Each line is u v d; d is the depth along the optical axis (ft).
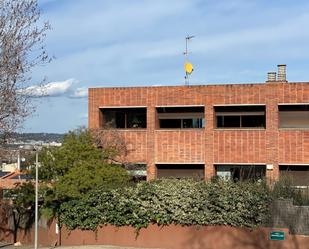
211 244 71.87
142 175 124.88
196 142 122.62
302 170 116.16
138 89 127.24
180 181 77.36
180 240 73.82
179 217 73.46
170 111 126.41
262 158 117.70
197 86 122.93
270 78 122.31
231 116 121.90
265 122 118.42
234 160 119.65
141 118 128.88
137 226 76.33
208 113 121.90
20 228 98.68
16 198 94.48
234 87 120.26
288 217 68.54
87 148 88.79
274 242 68.64
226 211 71.20
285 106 117.70
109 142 116.67
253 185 73.56
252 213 69.82
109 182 83.66
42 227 89.81
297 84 115.75
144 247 75.92
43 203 87.56
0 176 154.10
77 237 81.92
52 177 86.53
